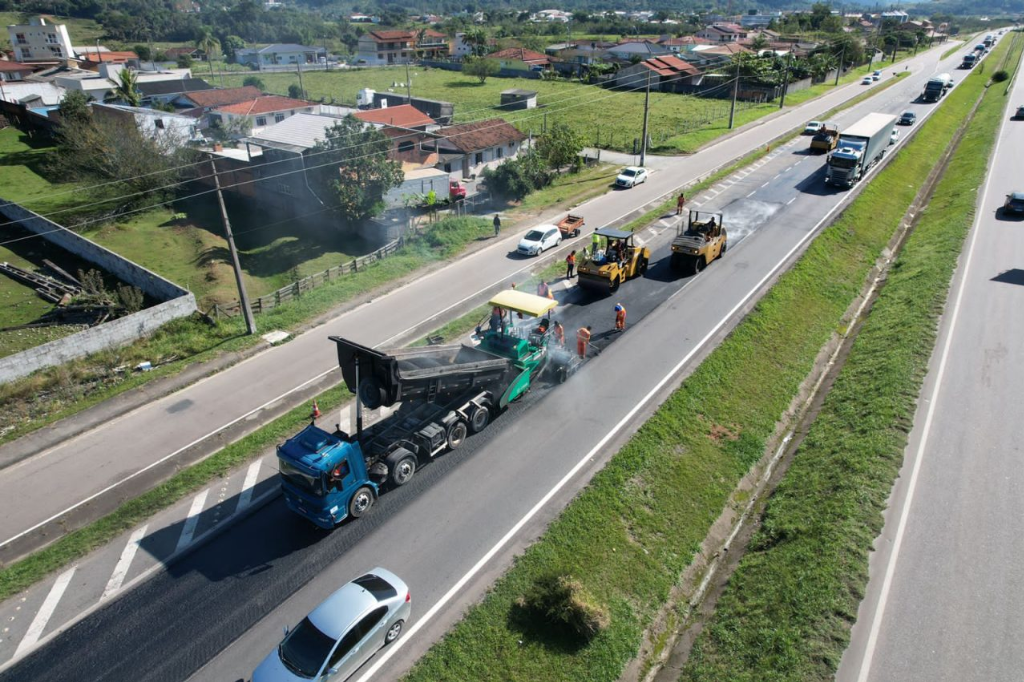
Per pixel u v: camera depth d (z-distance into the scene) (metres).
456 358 21.25
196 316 32.00
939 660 12.82
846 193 46.44
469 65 119.62
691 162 58.81
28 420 23.78
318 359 27.25
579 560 16.09
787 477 19.45
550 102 92.69
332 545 16.77
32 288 37.31
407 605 14.30
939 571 14.84
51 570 16.28
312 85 113.44
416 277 35.59
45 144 71.69
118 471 20.77
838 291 32.69
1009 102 77.12
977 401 21.17
